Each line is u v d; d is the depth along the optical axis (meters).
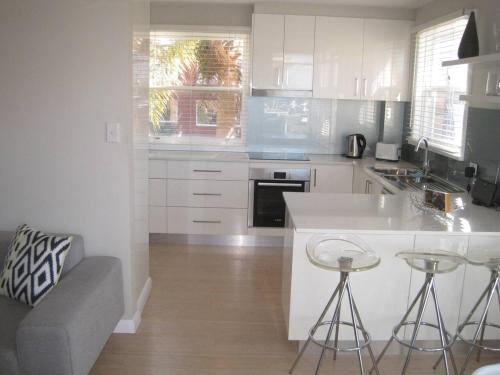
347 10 5.11
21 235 2.94
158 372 2.92
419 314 2.66
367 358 3.12
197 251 5.11
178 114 5.66
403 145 5.52
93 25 2.99
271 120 5.68
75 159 3.15
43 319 2.36
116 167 3.15
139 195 3.50
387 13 5.11
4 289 2.83
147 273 3.98
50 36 3.01
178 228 5.29
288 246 3.21
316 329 2.79
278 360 3.08
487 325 2.90
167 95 5.62
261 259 4.91
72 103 3.08
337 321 2.71
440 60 4.52
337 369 2.99
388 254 2.90
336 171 5.20
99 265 3.04
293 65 5.14
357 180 5.07
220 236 5.34
